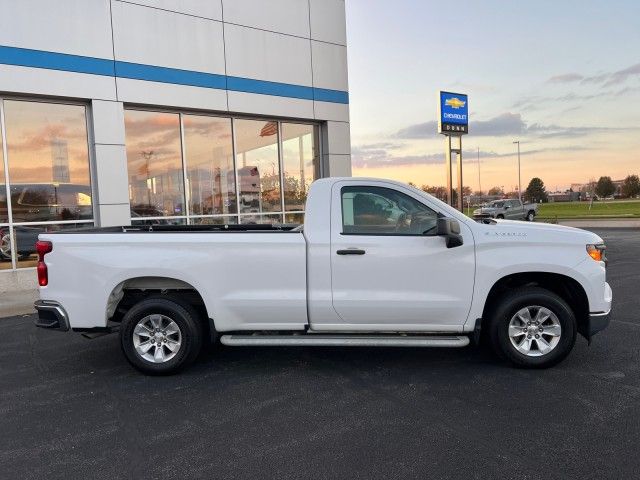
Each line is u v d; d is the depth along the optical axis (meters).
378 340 5.02
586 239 5.05
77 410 4.38
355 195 5.18
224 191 12.79
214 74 12.09
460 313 5.04
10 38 9.59
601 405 4.20
